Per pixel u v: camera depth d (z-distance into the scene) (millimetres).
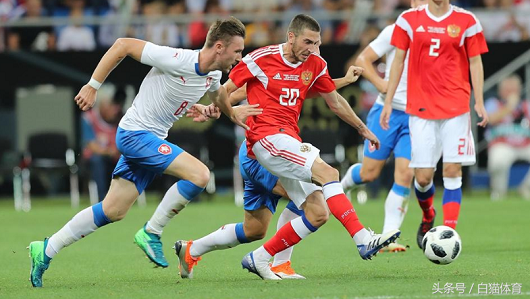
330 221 47312
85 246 37062
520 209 51969
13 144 62250
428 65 30625
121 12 69812
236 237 25812
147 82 24656
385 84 33969
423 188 31984
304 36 24109
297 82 24984
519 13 65188
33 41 65438
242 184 61125
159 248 25109
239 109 24625
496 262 28578
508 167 61969
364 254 23672
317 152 24375
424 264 28594
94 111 60219
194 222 47219
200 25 65062
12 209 58500
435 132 30969
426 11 30609
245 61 25047
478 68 30547
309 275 26297
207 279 25828
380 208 53656
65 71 61625
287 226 24891
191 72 24078
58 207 59406
